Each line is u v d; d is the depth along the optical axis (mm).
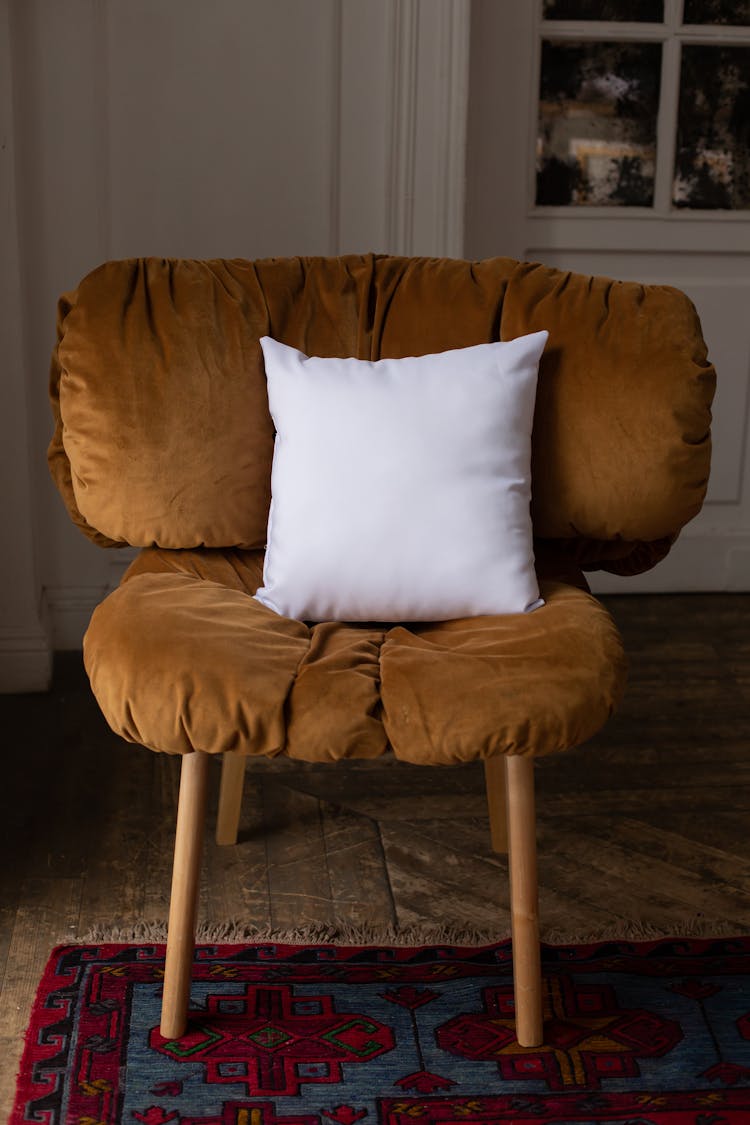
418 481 1528
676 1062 1428
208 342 1674
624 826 1957
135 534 1676
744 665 2598
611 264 2846
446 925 1685
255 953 1618
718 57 2750
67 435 1669
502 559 1528
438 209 2541
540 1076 1403
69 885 1770
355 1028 1479
